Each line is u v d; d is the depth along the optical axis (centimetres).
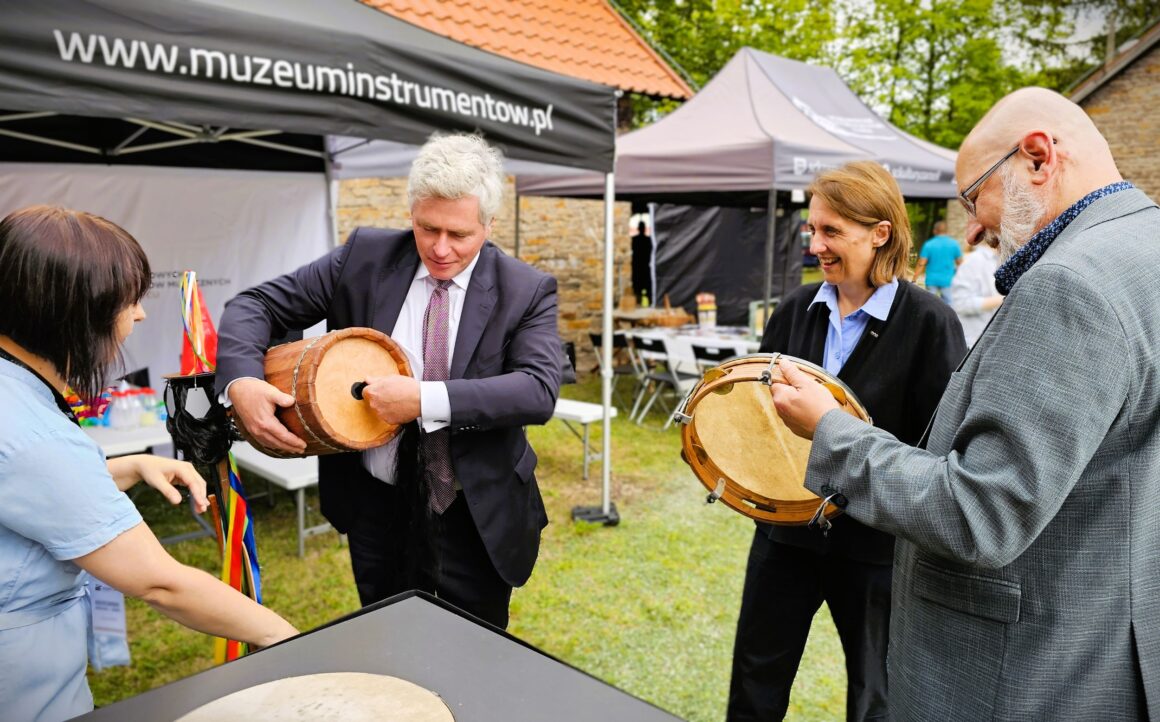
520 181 775
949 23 2117
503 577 186
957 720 119
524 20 795
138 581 104
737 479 175
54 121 423
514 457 188
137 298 112
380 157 539
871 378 192
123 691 279
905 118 2241
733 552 411
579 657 305
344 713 78
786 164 560
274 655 90
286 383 154
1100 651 109
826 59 2127
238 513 174
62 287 102
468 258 175
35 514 99
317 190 523
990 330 114
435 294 184
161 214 459
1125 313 101
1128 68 1430
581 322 902
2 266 101
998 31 2375
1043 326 103
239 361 162
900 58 2230
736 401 178
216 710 78
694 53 1816
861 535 193
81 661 118
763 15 1839
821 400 134
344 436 154
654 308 865
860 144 658
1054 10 2381
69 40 198
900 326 190
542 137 326
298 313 190
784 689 216
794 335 213
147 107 213
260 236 501
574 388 838
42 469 99
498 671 87
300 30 243
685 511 472
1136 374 102
